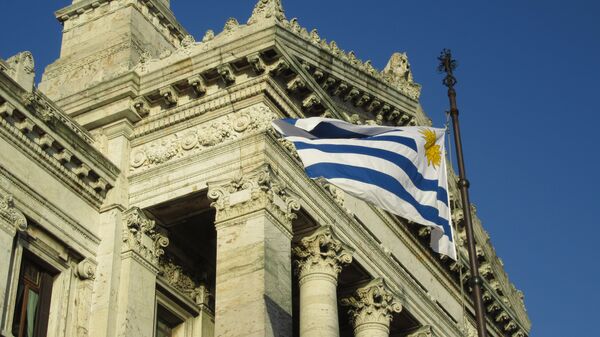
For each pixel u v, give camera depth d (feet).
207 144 114.83
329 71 123.95
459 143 92.68
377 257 126.31
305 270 115.65
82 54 134.31
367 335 123.44
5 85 107.04
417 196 102.68
